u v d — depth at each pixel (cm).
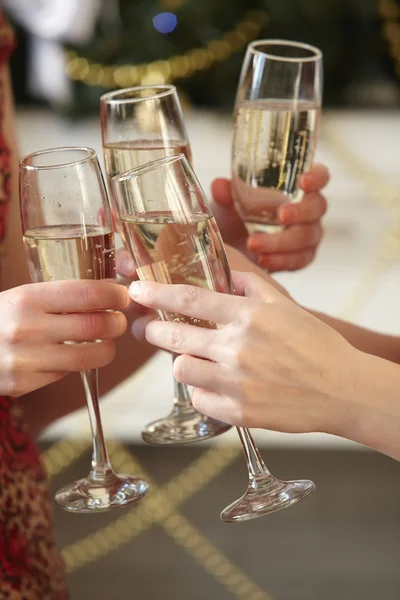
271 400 85
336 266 266
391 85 262
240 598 192
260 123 102
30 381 86
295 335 84
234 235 113
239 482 242
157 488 238
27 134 273
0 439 103
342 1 238
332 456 253
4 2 249
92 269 87
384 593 190
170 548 216
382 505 225
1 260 106
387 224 263
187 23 235
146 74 244
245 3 235
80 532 223
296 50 106
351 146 261
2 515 101
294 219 104
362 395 85
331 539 212
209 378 85
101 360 87
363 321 267
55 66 255
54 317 86
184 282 85
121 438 263
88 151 88
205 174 267
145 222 85
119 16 246
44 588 103
